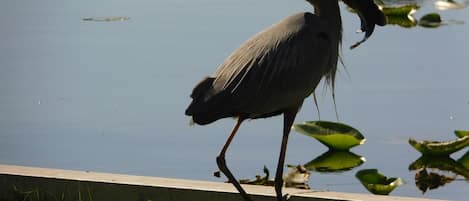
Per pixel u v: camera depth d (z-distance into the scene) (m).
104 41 17.09
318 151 12.44
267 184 11.06
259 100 7.89
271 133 13.11
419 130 12.87
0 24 18.42
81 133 13.16
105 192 8.63
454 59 15.66
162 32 17.48
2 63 16.00
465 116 13.23
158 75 15.19
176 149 12.52
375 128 13.01
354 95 14.25
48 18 19.05
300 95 8.09
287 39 8.03
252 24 17.64
